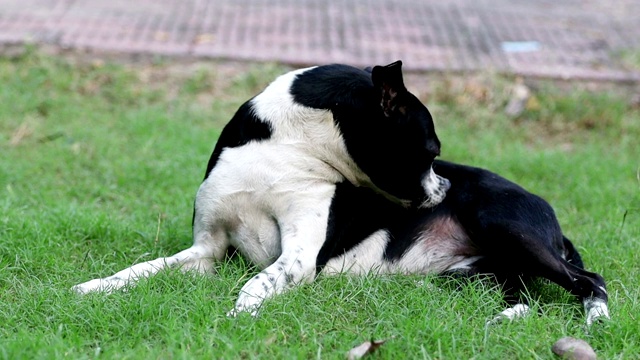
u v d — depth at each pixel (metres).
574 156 10.29
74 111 10.80
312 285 6.13
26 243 6.88
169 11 14.40
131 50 12.49
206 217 6.46
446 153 10.20
